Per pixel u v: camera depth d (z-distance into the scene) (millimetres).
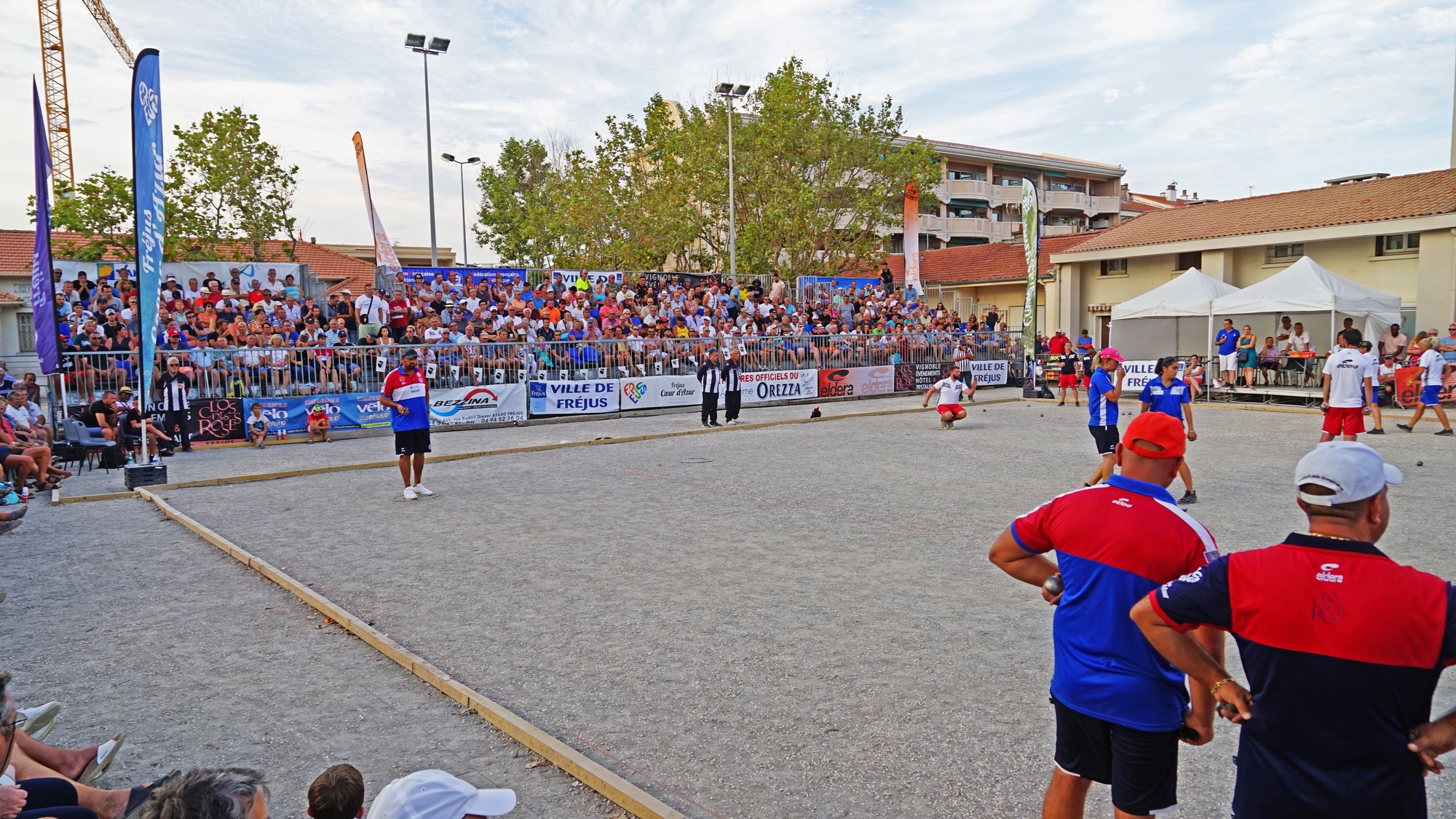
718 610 6211
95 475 13844
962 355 29891
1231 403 22422
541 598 6598
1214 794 3695
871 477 12086
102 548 8516
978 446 15367
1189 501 9719
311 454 16125
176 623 6191
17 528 9523
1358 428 13359
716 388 19438
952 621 5895
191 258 29734
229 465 14430
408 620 6113
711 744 4168
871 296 32781
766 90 35719
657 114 37750
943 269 43375
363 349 19047
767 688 4816
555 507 10242
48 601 6781
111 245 27891
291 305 21328
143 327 12070
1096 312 33844
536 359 21453
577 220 38344
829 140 35719
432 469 13656
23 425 12359
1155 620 2410
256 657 5500
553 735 4297
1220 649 2707
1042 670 5004
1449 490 10070
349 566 7641
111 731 4477
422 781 2373
